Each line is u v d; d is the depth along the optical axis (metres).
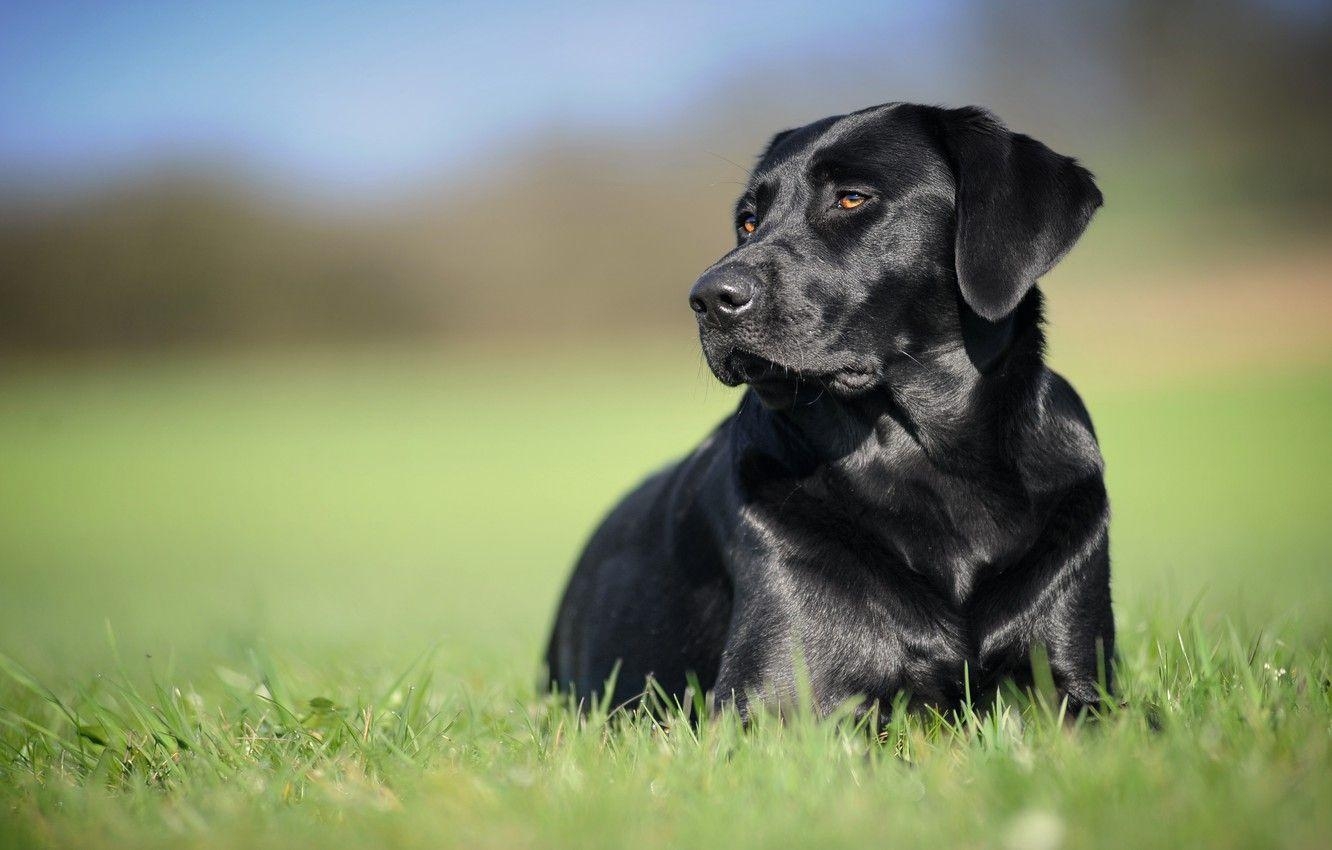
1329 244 68.94
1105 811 3.49
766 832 3.54
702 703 5.30
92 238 77.06
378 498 33.28
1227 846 3.21
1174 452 32.97
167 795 4.44
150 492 36.88
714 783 3.99
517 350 73.88
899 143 5.33
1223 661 5.21
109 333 77.06
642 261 75.56
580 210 77.19
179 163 78.81
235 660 7.88
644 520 6.35
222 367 75.69
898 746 4.55
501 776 4.23
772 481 5.27
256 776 4.49
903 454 5.15
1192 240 72.00
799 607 5.02
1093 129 90.19
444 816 3.85
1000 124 5.31
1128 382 48.38
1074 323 60.38
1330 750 3.81
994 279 5.02
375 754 4.63
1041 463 5.08
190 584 18.28
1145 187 81.38
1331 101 88.94
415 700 5.31
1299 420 38.25
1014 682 4.97
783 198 5.38
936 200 5.29
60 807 4.31
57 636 11.84
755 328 5.00
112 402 63.78
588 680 6.35
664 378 61.91
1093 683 4.98
